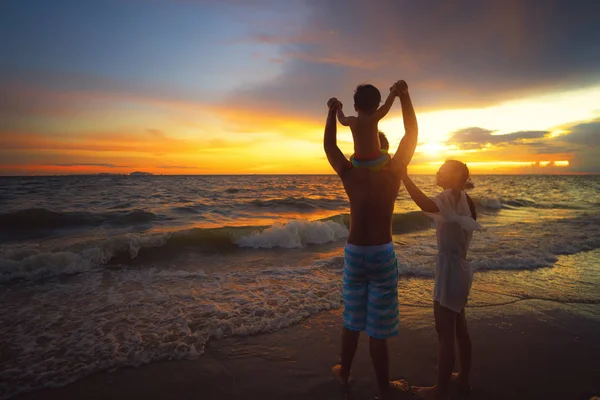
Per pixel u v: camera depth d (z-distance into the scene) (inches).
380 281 90.7
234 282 201.3
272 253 291.0
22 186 1238.9
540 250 280.4
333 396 99.3
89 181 1882.4
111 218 490.0
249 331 137.8
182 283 200.1
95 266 241.0
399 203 828.0
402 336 134.6
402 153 91.0
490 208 767.7
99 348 124.0
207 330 137.1
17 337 132.3
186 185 1578.5
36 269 220.5
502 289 190.1
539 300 173.9
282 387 103.4
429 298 176.1
